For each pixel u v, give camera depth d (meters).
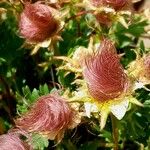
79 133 0.16
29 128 0.14
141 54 0.16
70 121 0.14
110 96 0.13
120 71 0.13
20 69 0.19
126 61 0.17
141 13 0.18
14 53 0.18
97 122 0.15
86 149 0.16
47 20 0.16
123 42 0.18
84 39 0.17
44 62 0.18
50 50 0.17
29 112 0.14
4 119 0.18
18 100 0.17
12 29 0.18
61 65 0.16
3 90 0.18
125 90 0.13
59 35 0.16
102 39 0.16
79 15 0.17
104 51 0.13
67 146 0.16
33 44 0.16
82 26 0.18
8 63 0.18
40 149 0.14
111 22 0.16
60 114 0.14
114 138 0.15
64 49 0.18
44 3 0.18
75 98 0.13
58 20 0.16
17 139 0.14
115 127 0.14
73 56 0.14
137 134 0.15
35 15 0.16
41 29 0.16
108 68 0.13
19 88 0.19
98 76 0.13
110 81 0.13
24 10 0.16
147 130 0.16
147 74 0.14
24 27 0.16
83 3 0.16
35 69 0.19
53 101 0.14
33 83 0.19
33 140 0.14
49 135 0.14
